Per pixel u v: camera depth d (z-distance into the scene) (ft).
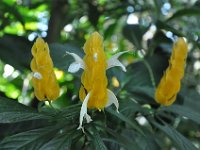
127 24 2.55
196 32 2.70
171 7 3.25
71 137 1.38
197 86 3.01
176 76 1.57
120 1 3.05
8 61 2.18
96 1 3.18
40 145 1.38
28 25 3.44
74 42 3.01
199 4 2.59
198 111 2.12
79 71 1.83
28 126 1.76
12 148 1.36
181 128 2.56
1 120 1.38
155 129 1.96
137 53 2.75
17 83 3.21
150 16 2.70
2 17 2.77
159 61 2.27
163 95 1.60
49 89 1.47
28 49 2.25
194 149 1.55
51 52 1.87
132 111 1.73
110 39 3.65
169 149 2.70
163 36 2.39
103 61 1.39
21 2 3.19
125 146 1.48
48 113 1.48
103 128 1.50
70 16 3.06
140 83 2.18
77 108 1.50
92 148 1.38
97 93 1.39
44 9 3.48
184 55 1.56
